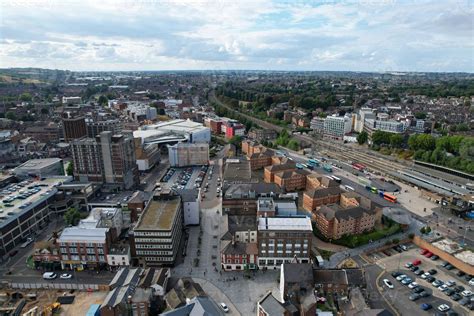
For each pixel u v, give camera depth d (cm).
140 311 11619
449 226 18562
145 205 18425
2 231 15750
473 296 12875
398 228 17600
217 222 19050
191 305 10769
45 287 13525
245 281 13962
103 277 14212
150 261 14875
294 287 12138
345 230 16925
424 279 13938
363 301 11681
